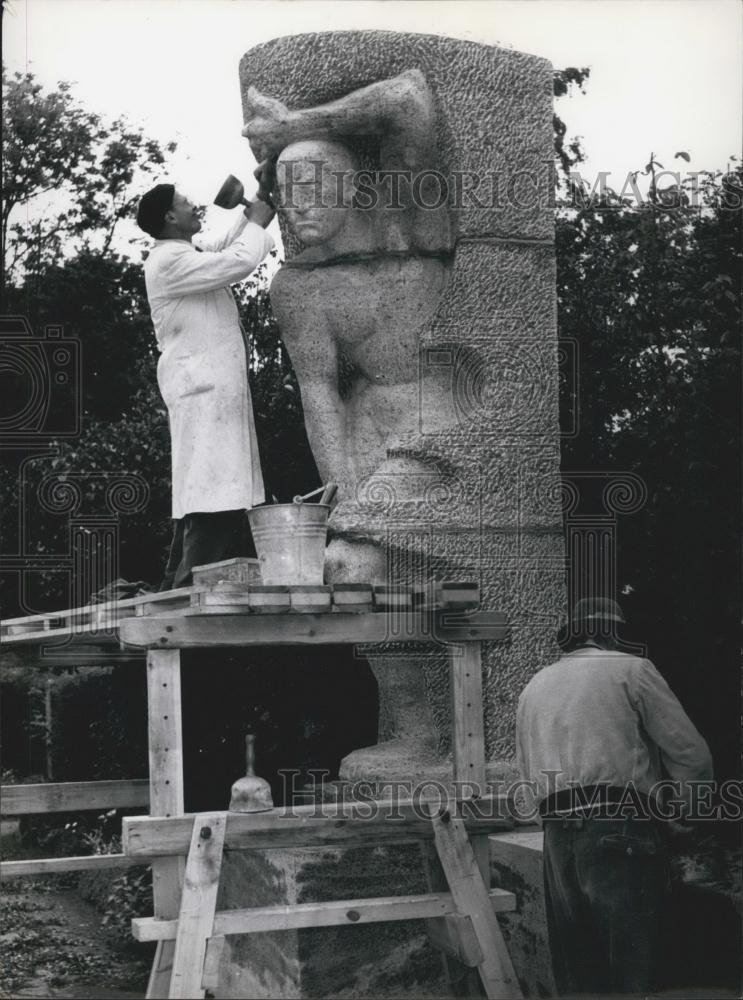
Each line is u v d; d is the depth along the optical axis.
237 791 4.38
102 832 7.20
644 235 6.42
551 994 4.89
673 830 4.50
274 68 5.69
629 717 4.25
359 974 4.84
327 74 5.59
